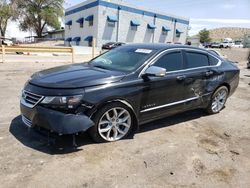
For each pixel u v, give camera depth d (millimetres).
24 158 3570
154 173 3424
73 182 3127
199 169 3600
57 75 4125
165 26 44656
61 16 54031
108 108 3986
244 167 3734
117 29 38469
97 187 3064
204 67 5500
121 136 4320
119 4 37688
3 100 6176
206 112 6027
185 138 4602
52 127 3574
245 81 11453
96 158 3688
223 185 3270
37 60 15172
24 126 4609
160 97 4633
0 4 50938
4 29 54312
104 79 3977
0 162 3438
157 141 4387
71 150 3855
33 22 53750
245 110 6656
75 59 17984
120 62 4715
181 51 5109
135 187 3109
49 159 3586
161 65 4680
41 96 3701
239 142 4586
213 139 4645
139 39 41562
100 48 32406
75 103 3637
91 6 37406
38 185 3033
